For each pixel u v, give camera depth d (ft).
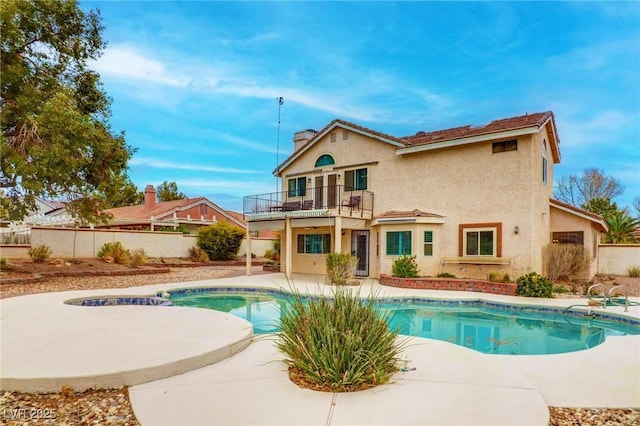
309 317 15.71
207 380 14.51
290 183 69.77
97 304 34.22
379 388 13.67
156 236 77.92
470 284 43.32
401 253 51.98
